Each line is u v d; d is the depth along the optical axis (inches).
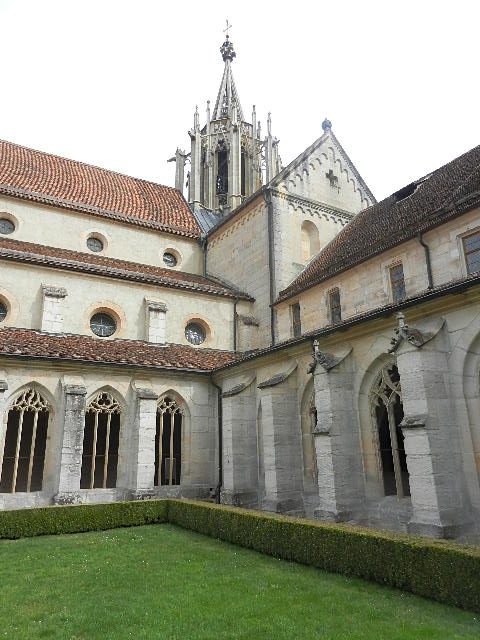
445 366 460.1
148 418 713.6
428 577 311.1
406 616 282.8
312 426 636.1
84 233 1027.9
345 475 534.3
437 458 427.8
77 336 796.0
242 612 293.4
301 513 610.2
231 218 1096.8
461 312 456.4
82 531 559.2
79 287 847.7
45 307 778.8
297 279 952.3
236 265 1071.0
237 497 677.3
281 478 616.4
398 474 518.6
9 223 957.2
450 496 422.9
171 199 1336.1
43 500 632.4
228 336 975.0
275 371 692.7
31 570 390.0
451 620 275.0
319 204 1047.6
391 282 725.3
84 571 385.1
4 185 952.9
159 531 561.3
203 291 958.4
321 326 834.8
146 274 909.8
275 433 627.5
